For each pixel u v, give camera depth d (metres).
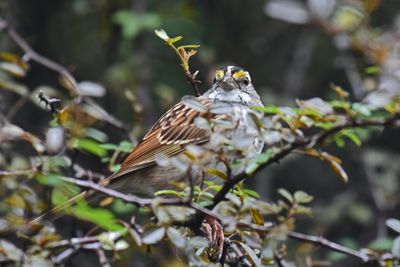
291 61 16.36
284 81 15.87
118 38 15.09
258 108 7.16
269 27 16.36
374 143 16.81
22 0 15.48
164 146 10.30
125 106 14.49
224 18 16.31
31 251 7.31
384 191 14.76
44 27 15.52
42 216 8.21
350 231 15.50
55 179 7.59
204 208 7.24
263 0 16.28
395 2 15.88
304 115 7.00
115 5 14.91
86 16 15.38
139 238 7.11
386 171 15.09
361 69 12.59
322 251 14.53
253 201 7.29
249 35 16.30
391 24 15.52
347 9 12.54
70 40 15.48
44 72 15.23
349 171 16.03
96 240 7.47
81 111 8.74
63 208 8.05
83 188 7.66
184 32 14.87
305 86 16.09
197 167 6.93
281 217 7.79
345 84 16.09
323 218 14.88
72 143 8.63
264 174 15.09
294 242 13.37
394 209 15.47
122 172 9.93
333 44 16.08
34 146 8.31
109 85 14.47
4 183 8.22
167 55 15.28
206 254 8.00
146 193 10.48
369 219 14.90
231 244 8.20
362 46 12.05
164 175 10.16
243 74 10.66
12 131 8.39
